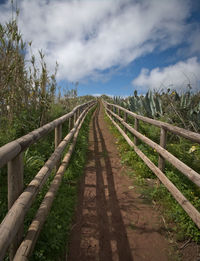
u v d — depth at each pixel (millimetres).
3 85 2807
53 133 4496
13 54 3086
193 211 1768
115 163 4137
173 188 2254
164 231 2117
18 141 1267
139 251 1866
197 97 5668
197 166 3338
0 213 1919
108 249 1883
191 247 1893
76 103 9328
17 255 1234
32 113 4059
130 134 5559
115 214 2414
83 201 2676
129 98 8789
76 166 3648
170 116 5406
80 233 2076
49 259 1655
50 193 2037
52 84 4211
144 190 2963
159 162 2873
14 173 1263
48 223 1967
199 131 4922
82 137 5684
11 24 2887
